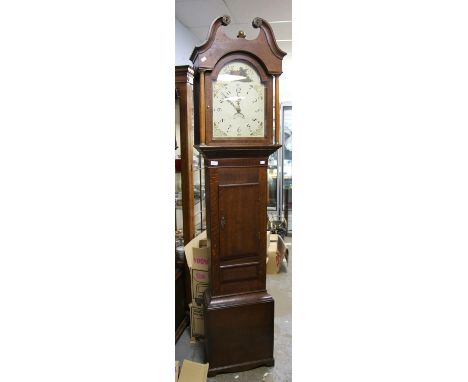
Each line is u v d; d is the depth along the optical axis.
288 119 4.38
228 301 1.77
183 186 2.21
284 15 2.71
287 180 4.43
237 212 1.74
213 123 1.63
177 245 2.41
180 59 2.88
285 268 3.14
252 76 1.64
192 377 1.57
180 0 2.42
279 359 1.93
